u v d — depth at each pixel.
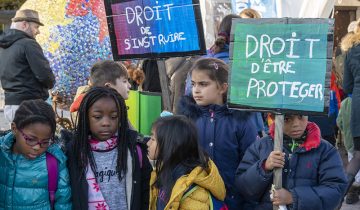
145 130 4.52
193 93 3.52
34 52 5.94
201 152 3.07
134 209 3.03
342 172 3.17
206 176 2.99
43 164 2.95
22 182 2.94
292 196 3.03
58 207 3.00
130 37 3.90
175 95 5.48
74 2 7.07
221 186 3.06
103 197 3.00
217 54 4.78
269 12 7.44
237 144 3.47
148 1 3.79
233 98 3.18
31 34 6.15
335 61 6.79
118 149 3.04
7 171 2.95
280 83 3.08
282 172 3.20
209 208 3.00
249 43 3.15
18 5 16.61
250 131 3.46
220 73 3.46
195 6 3.64
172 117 3.07
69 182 3.02
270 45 3.10
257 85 3.13
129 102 4.55
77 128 3.04
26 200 2.93
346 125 6.09
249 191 3.20
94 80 3.92
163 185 2.99
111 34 3.96
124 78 3.97
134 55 3.90
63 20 7.04
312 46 3.03
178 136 2.99
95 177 3.01
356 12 10.95
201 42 3.65
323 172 3.15
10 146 2.96
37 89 6.09
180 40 3.71
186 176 2.95
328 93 2.99
